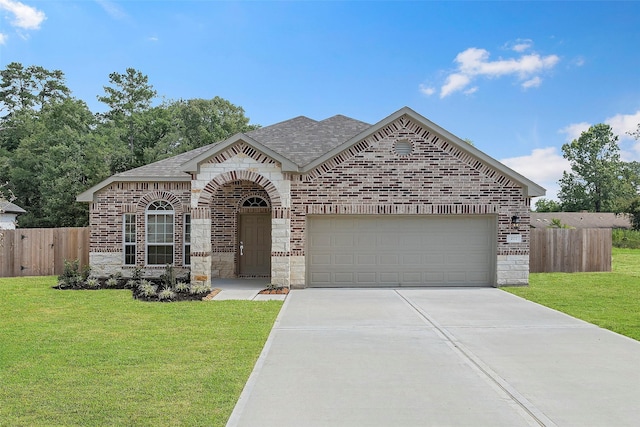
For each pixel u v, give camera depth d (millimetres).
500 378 6637
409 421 5234
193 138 51219
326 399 5871
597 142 71625
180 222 17688
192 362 7320
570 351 8008
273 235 14992
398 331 9500
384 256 15703
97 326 9852
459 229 15766
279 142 18438
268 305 12305
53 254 19969
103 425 5109
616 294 14266
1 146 47906
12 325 9969
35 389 6145
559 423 5176
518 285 15609
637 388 6250
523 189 15531
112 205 17703
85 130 53281
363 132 15320
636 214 49656
